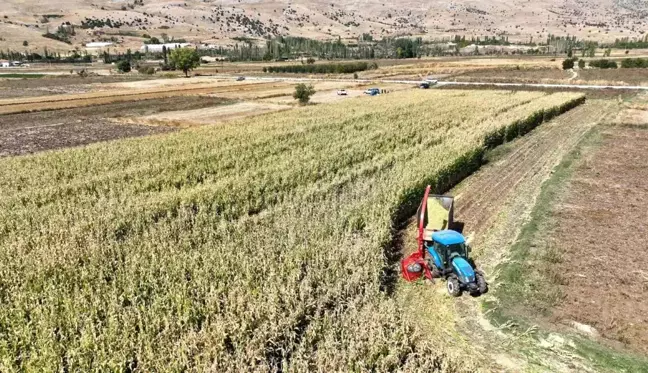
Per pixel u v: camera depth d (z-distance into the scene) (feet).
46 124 188.96
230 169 96.27
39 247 55.57
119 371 34.63
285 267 51.31
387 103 207.10
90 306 42.34
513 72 387.75
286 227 63.21
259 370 35.47
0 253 53.62
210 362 36.01
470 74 395.75
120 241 58.65
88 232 60.90
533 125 154.30
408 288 54.03
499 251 64.44
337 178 87.81
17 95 305.12
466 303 51.01
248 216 69.46
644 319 47.62
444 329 46.70
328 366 36.47
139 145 121.80
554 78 329.72
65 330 39.88
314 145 117.80
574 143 130.52
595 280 55.26
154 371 35.35
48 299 43.09
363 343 38.99
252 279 48.01
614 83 287.07
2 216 67.56
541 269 57.52
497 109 172.65
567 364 41.65
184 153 111.96
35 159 108.68
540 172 103.35
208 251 54.65
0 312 41.22
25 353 36.35
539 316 48.44
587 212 77.51
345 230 63.36
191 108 233.14
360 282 49.39
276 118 168.45
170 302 44.06
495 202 84.48
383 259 56.29
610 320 47.29
